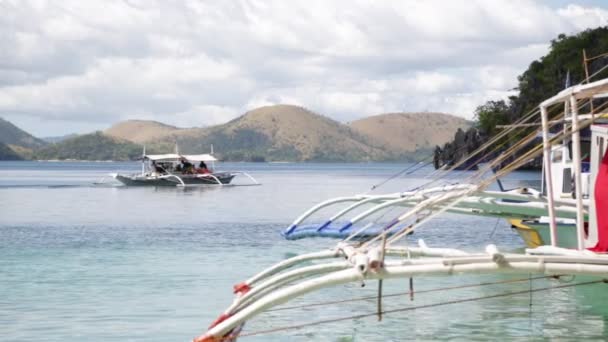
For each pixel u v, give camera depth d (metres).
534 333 14.23
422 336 13.98
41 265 22.83
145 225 36.81
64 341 13.61
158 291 18.44
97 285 19.27
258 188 83.25
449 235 32.22
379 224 33.94
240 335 13.03
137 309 16.28
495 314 15.73
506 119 147.88
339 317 15.44
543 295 17.56
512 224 25.20
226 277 20.64
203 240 30.06
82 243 28.88
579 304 16.62
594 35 143.38
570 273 11.16
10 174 150.75
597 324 14.88
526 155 14.58
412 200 23.72
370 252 11.01
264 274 14.90
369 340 13.68
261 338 13.84
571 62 140.75
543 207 21.48
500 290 18.14
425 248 16.77
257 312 10.89
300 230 27.20
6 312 15.95
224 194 68.81
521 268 11.07
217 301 17.20
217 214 44.19
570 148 24.77
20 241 29.44
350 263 12.91
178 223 38.03
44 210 46.50
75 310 16.19
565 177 24.80
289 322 15.06
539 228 22.81
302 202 57.16
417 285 18.84
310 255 15.08
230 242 29.36
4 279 20.11
